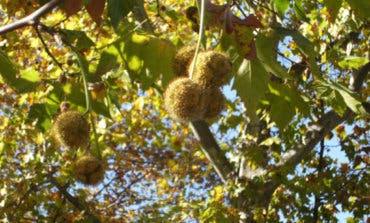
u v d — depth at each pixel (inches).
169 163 583.2
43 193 387.9
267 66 101.4
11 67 127.1
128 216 493.7
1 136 379.6
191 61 103.3
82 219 382.6
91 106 124.6
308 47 100.7
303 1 295.7
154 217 425.4
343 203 409.1
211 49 103.7
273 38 101.0
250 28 98.6
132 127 488.1
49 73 357.7
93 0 96.9
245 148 374.6
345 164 417.4
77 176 123.4
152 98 432.1
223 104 99.8
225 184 374.3
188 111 97.1
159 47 116.7
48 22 323.0
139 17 145.9
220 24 98.7
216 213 354.3
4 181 376.8
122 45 117.0
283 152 402.9
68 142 117.7
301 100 110.7
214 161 375.6
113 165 550.0
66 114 119.7
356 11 98.6
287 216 414.9
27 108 370.9
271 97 110.3
